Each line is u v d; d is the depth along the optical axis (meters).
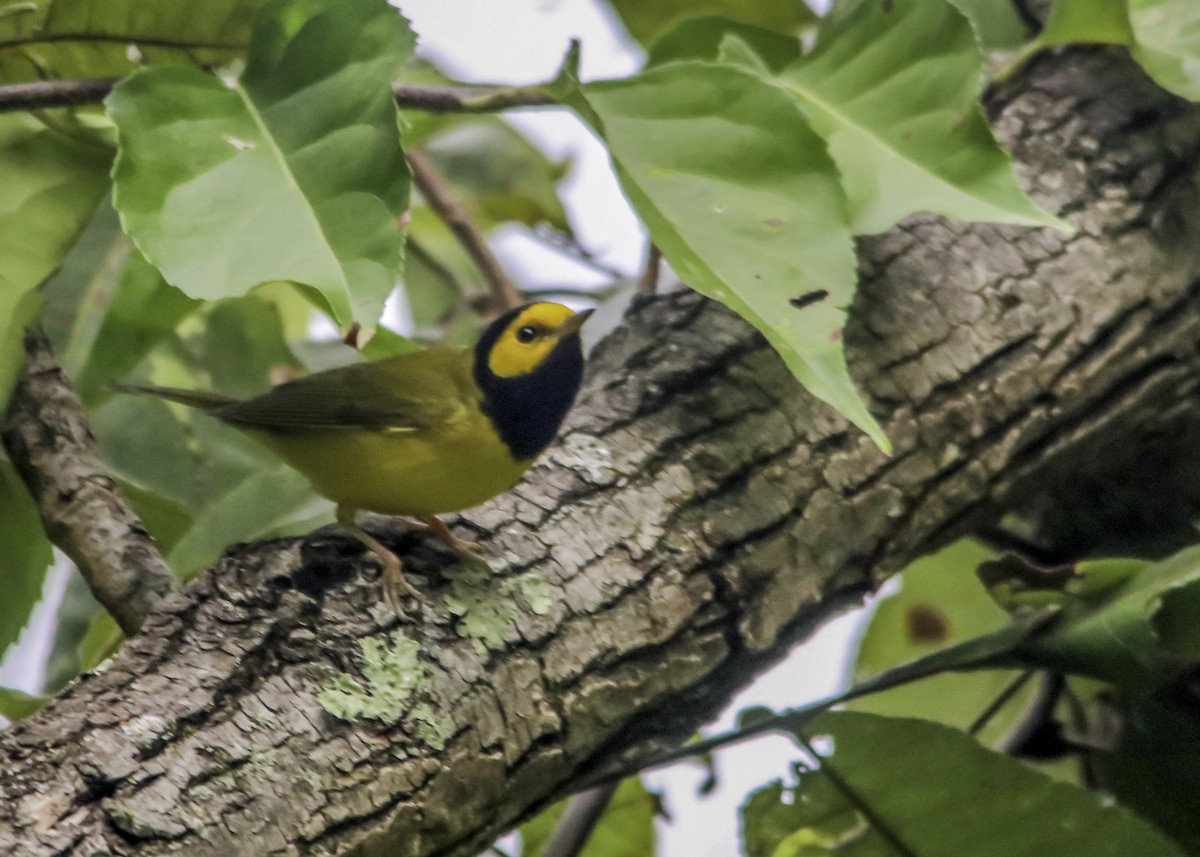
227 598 5.60
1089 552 8.65
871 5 7.13
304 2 5.75
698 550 6.25
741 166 6.20
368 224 5.33
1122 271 7.56
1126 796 7.97
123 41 6.72
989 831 7.05
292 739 5.13
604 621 5.95
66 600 8.30
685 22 9.32
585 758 5.91
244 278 5.19
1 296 6.50
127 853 4.68
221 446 8.76
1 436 6.62
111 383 7.64
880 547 6.80
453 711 5.46
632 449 6.55
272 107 5.72
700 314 7.23
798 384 6.85
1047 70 8.56
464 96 6.66
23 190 6.66
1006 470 7.18
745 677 6.45
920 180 6.74
